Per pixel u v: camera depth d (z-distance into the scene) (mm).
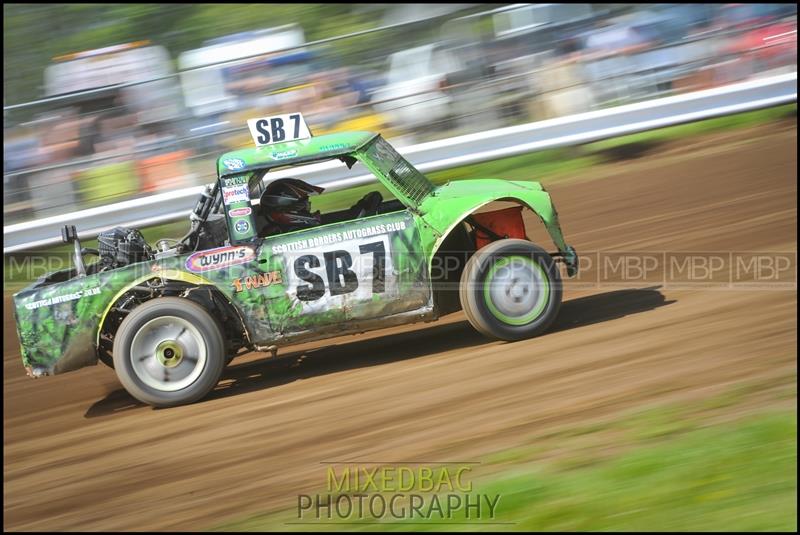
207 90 16891
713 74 18016
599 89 17797
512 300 8898
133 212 16812
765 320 8781
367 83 17234
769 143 16609
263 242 8672
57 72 17562
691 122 17906
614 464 6207
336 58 17172
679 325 8945
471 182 9516
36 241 16578
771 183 14414
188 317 8570
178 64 18109
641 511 5590
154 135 16875
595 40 17750
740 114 18031
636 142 17719
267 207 8938
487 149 17484
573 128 17625
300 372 9586
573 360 8320
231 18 24875
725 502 5559
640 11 18078
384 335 10547
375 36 17203
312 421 7891
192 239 9047
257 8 25219
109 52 17672
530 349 8766
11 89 22609
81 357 8805
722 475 5875
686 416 6793
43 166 16656
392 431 7371
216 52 17656
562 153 17672
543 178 17047
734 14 18078
